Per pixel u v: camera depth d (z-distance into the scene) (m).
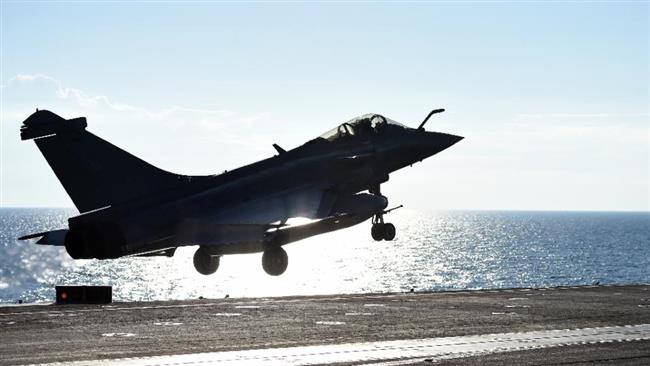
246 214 30.30
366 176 34.19
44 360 22.36
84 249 27.73
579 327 31.33
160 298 133.75
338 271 193.75
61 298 39.03
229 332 28.50
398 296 44.50
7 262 188.75
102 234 27.64
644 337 28.70
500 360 23.53
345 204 32.97
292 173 32.56
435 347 25.81
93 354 23.42
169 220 29.03
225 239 27.62
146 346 25.08
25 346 24.78
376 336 28.09
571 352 25.19
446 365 22.59
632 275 173.62
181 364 22.09
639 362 23.48
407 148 36.50
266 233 27.17
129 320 31.59
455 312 35.97
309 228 27.28
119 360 22.53
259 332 28.61
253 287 155.62
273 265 27.70
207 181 31.03
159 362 22.31
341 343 26.38
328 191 32.97
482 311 36.50
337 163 33.78
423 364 22.67
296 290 147.62
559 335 29.00
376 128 36.34
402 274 182.62
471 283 158.88
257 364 22.36
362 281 164.62
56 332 28.02
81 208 29.44
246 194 30.89
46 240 28.28
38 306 36.94
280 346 25.55
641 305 39.88
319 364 22.50
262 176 31.86
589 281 159.75
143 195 29.81
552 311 36.81
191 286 159.00
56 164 29.33
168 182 30.45
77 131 29.20
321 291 145.50
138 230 28.39
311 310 36.06
